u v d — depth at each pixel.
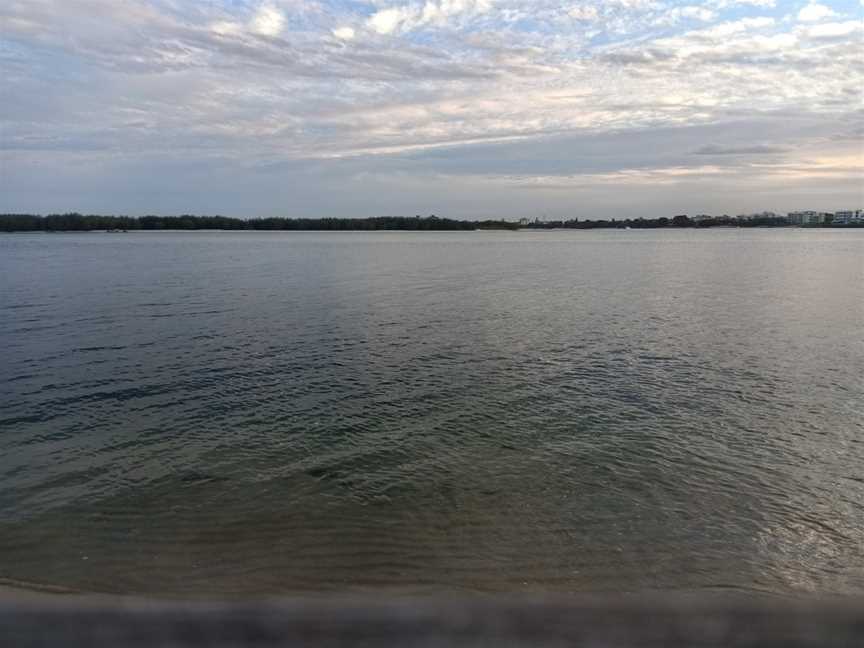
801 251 113.81
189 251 111.44
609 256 100.44
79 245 137.62
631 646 1.37
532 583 8.77
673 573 9.05
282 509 10.82
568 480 12.07
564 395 17.84
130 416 15.95
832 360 22.48
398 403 17.05
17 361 21.58
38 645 1.36
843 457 13.29
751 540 9.94
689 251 117.19
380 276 58.97
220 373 20.17
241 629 1.38
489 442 14.09
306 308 35.38
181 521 10.38
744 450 13.66
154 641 1.36
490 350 24.09
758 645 1.36
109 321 29.97
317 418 15.77
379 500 11.20
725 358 22.77
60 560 9.19
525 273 64.31
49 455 13.30
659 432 14.77
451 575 8.93
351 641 1.37
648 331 28.42
